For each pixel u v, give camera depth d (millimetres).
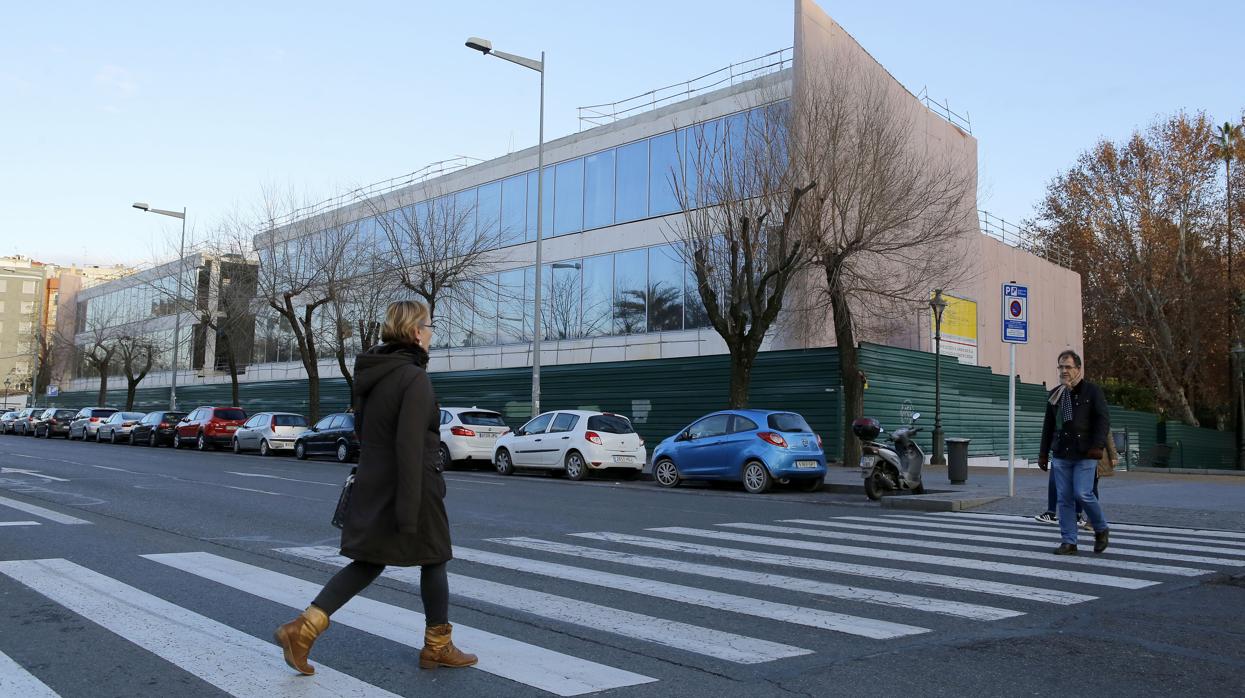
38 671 4371
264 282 33594
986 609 6008
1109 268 44031
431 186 36031
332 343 37406
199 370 52344
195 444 34500
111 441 40750
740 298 19844
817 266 20781
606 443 19547
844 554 8406
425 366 4418
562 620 5586
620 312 28156
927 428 25344
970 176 27406
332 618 5535
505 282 32625
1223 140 42656
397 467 4109
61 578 6742
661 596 6355
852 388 21188
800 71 21719
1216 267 42719
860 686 4297
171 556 7840
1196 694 4227
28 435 51062
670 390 26094
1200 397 48750
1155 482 17641
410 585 6637
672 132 26797
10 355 108688
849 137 19812
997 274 32344
